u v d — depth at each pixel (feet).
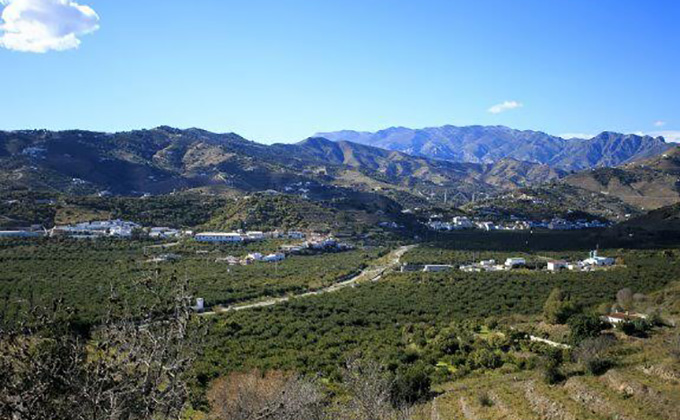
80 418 33.53
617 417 96.17
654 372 108.17
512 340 189.57
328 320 229.25
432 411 123.03
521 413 111.24
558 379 122.31
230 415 84.02
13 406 32.60
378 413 78.28
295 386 93.25
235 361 156.66
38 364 33.99
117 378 36.70
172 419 37.29
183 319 37.45
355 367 94.12
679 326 170.50
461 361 175.42
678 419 89.25
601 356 126.72
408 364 165.27
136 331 36.60
